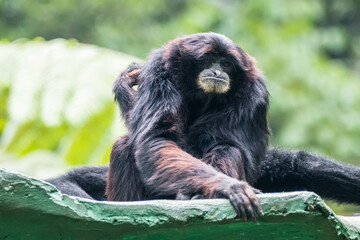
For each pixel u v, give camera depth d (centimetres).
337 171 2064
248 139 1739
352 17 5778
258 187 2098
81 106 2667
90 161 2706
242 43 4672
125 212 1144
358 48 5525
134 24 5225
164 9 5312
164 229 1173
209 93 1744
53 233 1137
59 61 2788
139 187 1633
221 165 1584
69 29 5319
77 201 1124
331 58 5509
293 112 4344
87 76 2745
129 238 1173
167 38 4906
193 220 1172
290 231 1224
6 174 1088
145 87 1705
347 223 1254
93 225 1135
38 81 2755
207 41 1780
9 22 5375
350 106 4388
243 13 4888
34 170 2633
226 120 1725
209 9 4850
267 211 1191
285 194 1201
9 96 2777
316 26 5662
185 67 1766
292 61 4522
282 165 2075
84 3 5350
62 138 2780
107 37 5116
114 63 2808
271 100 4347
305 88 4438
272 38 4666
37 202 1102
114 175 1667
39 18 5347
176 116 1653
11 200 1090
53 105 2691
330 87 4422
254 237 1234
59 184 2073
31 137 2791
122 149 1662
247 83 1777
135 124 1670
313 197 1184
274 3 4853
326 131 4281
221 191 1257
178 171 1450
